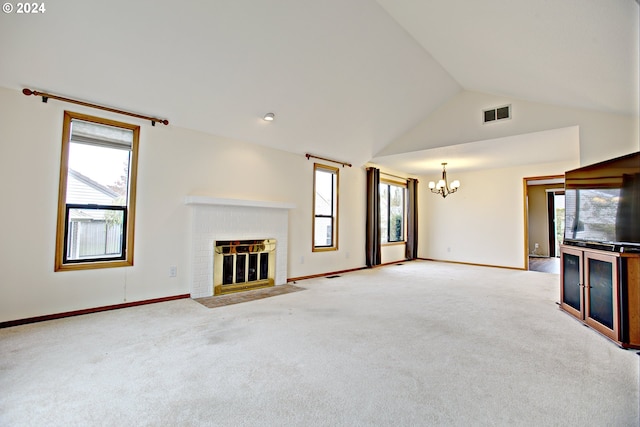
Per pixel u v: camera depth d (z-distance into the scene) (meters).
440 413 1.62
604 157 3.64
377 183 6.70
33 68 2.74
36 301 2.96
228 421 1.54
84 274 3.23
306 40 3.24
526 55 2.94
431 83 4.62
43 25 2.45
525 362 2.21
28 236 2.93
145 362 2.16
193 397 1.74
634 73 2.45
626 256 2.50
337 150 5.54
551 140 4.69
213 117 3.90
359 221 6.55
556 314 3.38
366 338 2.64
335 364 2.16
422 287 4.73
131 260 3.52
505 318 3.23
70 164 3.20
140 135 3.60
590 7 1.88
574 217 3.56
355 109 4.57
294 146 5.03
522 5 2.17
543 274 6.00
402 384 1.90
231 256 4.29
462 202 7.58
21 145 2.90
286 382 1.91
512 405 1.69
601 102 3.30
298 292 4.33
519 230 6.69
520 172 6.72
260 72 3.43
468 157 5.96
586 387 1.88
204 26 2.79
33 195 2.95
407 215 7.96
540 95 3.90
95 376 1.96
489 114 4.75
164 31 2.73
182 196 3.92
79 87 3.01
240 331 2.78
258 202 4.45
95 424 1.50
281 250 4.90
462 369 2.10
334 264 5.96
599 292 2.83
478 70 3.94
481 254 7.22
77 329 2.78
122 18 2.54
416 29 3.44
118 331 2.74
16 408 1.61
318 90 3.97
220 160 4.29
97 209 3.37
